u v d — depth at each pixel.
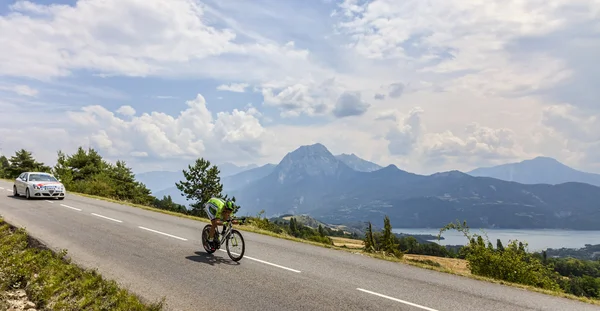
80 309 6.61
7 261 8.92
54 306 6.75
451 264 14.23
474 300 7.88
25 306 6.89
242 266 9.76
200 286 7.90
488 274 11.84
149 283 7.96
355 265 10.70
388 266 10.86
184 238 13.32
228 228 10.66
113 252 10.56
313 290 7.95
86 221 15.97
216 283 8.14
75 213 18.39
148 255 10.44
